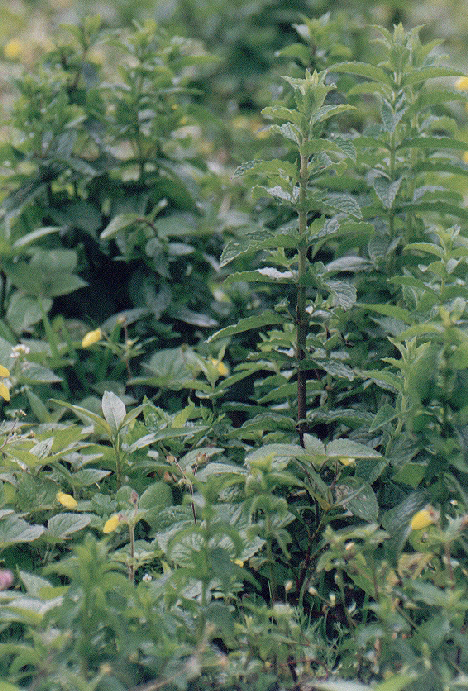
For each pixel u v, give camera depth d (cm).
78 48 362
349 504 195
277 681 175
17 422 249
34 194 319
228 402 274
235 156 379
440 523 185
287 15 648
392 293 256
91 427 232
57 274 322
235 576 181
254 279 220
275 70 605
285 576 210
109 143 342
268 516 183
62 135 330
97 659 160
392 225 261
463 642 159
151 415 238
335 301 228
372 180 286
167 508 207
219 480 183
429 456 193
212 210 359
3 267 322
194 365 280
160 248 316
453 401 179
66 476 220
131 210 330
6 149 326
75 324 335
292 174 216
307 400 252
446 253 208
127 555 184
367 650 184
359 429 216
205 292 339
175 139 343
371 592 180
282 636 170
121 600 165
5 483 221
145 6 689
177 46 355
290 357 225
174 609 179
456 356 175
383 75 249
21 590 204
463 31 698
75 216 331
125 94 329
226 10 652
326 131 319
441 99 255
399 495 210
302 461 198
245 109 611
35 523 218
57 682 156
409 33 259
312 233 218
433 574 183
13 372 281
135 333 329
